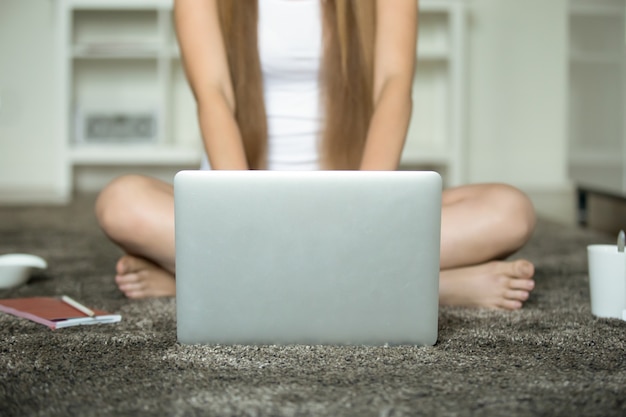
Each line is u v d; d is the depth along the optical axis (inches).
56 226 124.3
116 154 193.3
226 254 43.9
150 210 59.2
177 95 206.4
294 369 41.1
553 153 213.5
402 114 60.2
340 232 43.3
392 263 44.1
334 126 64.0
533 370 41.4
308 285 44.2
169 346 46.1
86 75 205.6
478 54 211.8
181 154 194.1
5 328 51.8
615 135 205.9
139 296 63.6
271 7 63.5
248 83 63.2
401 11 63.6
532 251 95.9
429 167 217.3
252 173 42.9
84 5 192.2
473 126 213.3
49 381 39.9
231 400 36.3
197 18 62.4
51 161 215.5
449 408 35.2
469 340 47.8
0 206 158.6
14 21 210.8
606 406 35.6
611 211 145.3
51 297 64.6
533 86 212.1
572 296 64.5
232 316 44.9
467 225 58.7
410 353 44.1
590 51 208.8
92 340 48.2
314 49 63.9
